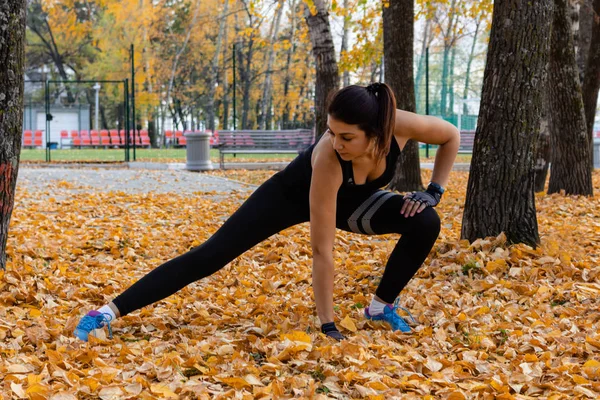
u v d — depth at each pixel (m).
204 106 52.69
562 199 10.43
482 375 3.20
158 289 3.79
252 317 4.26
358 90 3.15
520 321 4.16
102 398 2.83
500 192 5.77
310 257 6.31
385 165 3.46
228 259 3.79
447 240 6.29
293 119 48.38
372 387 3.00
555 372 3.23
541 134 11.65
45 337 3.67
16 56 4.73
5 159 4.84
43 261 5.91
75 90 54.84
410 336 3.82
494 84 5.78
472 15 14.95
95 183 13.25
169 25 48.50
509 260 5.37
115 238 6.83
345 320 3.86
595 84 13.27
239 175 16.41
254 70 45.75
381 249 6.45
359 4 12.77
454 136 3.64
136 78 42.94
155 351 3.51
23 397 2.78
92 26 51.47
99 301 4.73
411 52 11.18
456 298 4.63
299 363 3.24
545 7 5.70
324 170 3.41
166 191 11.90
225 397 2.86
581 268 5.33
